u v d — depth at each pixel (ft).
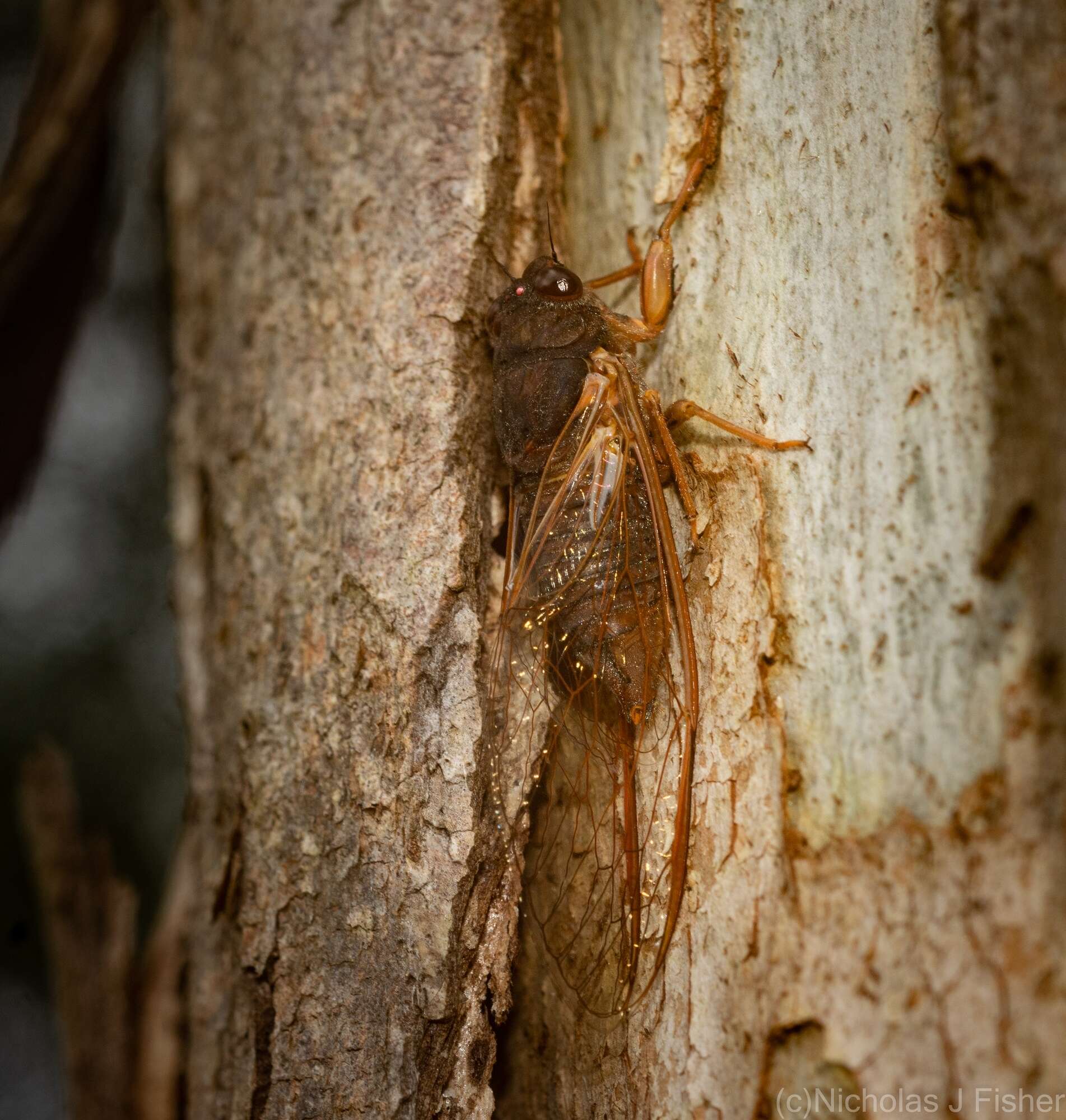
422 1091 0.74
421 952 0.75
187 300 0.82
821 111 0.74
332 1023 0.75
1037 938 0.70
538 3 0.79
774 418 0.74
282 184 0.79
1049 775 0.70
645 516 0.76
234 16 0.82
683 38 0.76
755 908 0.73
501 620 0.76
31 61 1.28
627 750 0.75
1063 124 0.70
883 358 0.72
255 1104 0.76
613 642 0.76
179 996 0.82
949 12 0.71
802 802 0.72
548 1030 0.76
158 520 1.30
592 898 0.75
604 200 0.78
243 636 0.78
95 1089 0.82
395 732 0.76
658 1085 0.74
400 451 0.77
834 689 0.72
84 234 0.88
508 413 0.77
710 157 0.76
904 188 0.72
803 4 0.74
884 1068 0.71
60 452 1.30
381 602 0.76
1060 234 0.70
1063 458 0.70
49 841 0.85
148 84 1.18
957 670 0.71
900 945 0.71
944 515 0.71
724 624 0.74
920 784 0.71
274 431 0.78
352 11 0.79
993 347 0.71
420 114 0.78
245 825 0.77
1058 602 0.70
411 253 0.77
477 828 0.75
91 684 1.26
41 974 1.19
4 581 1.26
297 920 0.76
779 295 0.74
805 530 0.73
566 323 0.77
